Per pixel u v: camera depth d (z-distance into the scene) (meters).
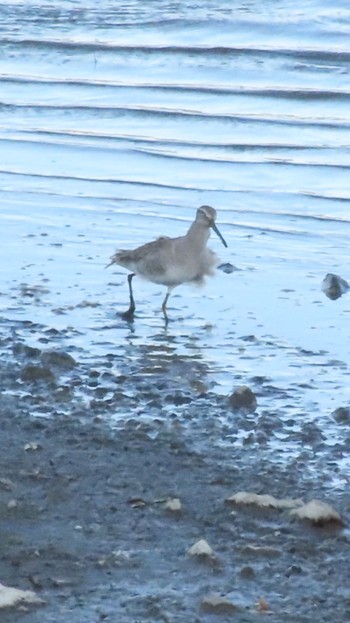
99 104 27.72
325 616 8.98
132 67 30.47
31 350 14.56
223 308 16.45
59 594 9.20
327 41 30.59
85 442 12.08
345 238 19.38
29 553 9.80
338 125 25.84
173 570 9.60
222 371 14.24
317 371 14.22
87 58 31.14
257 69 29.50
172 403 13.23
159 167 23.66
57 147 25.05
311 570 9.65
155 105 27.64
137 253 16.06
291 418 12.85
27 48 31.91
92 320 15.93
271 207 21.00
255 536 10.21
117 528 10.29
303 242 19.20
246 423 12.66
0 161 24.22
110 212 20.77
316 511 10.41
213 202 21.33
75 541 10.04
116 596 9.19
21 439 12.15
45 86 29.45
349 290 16.97
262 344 15.11
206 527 10.36
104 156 24.44
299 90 27.75
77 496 10.89
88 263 18.16
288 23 31.52
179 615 8.95
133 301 16.25
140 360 14.54
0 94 28.89
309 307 16.39
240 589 9.35
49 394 13.39
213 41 31.38
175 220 20.23
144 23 32.69
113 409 12.99
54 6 34.09
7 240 19.23
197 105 27.52
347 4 32.34
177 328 15.72
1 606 8.95
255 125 25.95
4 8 34.28
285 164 23.45
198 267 15.99
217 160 23.86
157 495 10.95
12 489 10.97
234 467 11.62
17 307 16.34
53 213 20.69
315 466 11.68
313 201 21.27
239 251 18.78
